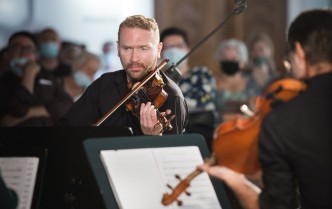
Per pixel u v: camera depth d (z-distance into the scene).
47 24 10.92
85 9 11.04
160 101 4.80
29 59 7.43
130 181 3.59
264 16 11.80
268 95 3.45
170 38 7.25
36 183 3.95
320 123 3.34
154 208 3.57
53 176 4.01
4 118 7.02
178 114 4.85
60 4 10.95
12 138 4.04
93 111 4.94
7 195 3.81
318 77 3.42
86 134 3.97
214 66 11.77
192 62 11.78
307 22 3.46
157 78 4.84
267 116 3.37
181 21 11.71
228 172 3.44
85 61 8.18
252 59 9.16
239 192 3.42
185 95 7.36
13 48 7.52
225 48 8.56
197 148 3.76
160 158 3.68
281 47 11.80
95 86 4.98
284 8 11.80
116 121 4.90
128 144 3.66
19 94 7.03
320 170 3.32
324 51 3.43
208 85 7.38
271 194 3.36
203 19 11.77
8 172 4.00
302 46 3.45
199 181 3.68
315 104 3.36
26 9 10.82
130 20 4.82
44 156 3.98
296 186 3.48
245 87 8.45
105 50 10.73
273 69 9.12
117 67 10.72
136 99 4.82
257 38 9.27
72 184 3.99
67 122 4.94
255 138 3.38
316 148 3.32
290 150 3.34
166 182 3.64
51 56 8.39
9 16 10.73
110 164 3.59
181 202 3.62
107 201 3.54
